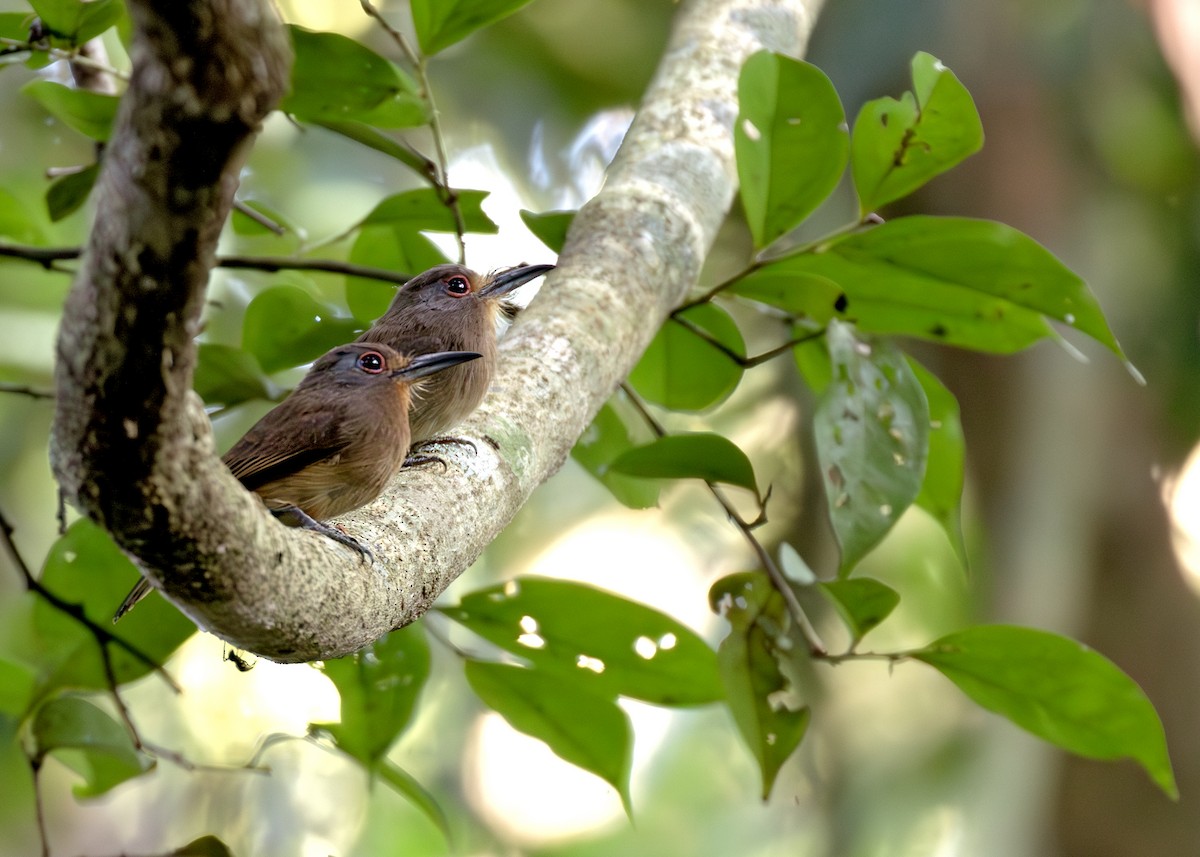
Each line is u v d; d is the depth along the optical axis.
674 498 15.39
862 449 5.62
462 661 7.01
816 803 13.60
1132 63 13.42
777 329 13.55
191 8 2.51
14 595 13.07
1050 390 13.05
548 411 5.45
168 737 13.91
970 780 12.82
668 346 7.78
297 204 14.03
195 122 2.62
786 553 6.51
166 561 3.38
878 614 6.11
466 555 4.76
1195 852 12.53
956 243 6.55
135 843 14.63
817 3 8.98
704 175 7.05
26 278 10.26
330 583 3.90
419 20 6.54
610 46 15.43
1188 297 13.22
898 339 13.49
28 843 14.77
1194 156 13.36
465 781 15.34
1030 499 12.86
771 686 6.53
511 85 15.37
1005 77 13.23
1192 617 13.16
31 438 13.59
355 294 8.42
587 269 6.20
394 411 6.52
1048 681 6.27
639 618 6.80
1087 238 13.07
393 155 6.98
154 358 2.96
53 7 6.29
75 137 11.76
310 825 14.34
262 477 6.28
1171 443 13.37
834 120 6.23
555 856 16.03
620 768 7.07
